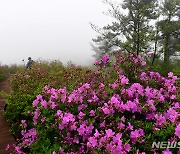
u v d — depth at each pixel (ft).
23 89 25.04
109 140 11.75
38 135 15.80
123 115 14.08
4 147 18.31
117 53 20.99
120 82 15.69
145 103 14.55
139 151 12.09
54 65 49.34
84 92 15.60
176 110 13.96
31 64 54.03
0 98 31.19
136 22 55.11
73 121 13.71
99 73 20.02
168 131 12.27
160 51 47.80
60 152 13.51
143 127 13.15
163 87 17.88
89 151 12.84
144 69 20.16
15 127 20.26
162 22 55.77
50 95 16.89
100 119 14.05
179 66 50.98
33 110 19.74
